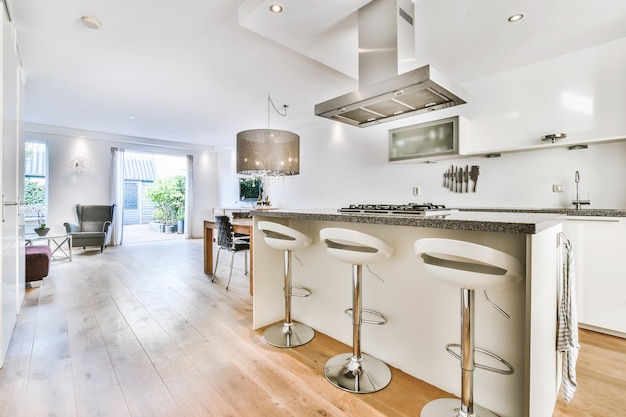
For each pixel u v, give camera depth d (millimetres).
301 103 4371
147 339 2168
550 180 2879
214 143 7730
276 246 2111
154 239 7695
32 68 3188
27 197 5801
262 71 3287
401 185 4195
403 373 1748
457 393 1541
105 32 2523
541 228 1112
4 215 1845
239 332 2295
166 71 3275
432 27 2320
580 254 2359
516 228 1071
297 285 2469
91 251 5867
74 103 4363
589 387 1629
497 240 1387
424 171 3906
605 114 2588
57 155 5922
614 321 2229
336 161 5195
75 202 6125
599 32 2410
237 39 2643
